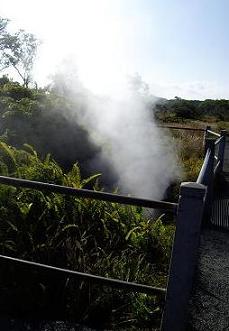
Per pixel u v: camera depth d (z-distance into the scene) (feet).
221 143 25.32
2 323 8.93
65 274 8.64
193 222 7.51
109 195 7.72
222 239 15.55
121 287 8.41
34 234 11.63
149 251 12.94
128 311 9.70
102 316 9.52
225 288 11.51
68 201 13.20
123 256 11.42
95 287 9.97
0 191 12.16
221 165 26.35
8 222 11.23
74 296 9.77
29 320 9.14
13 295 9.93
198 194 7.38
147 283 10.77
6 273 10.41
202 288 11.40
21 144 21.58
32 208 12.33
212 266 12.96
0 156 16.31
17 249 11.09
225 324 9.73
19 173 14.66
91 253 11.87
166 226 16.52
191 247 7.62
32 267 8.79
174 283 7.88
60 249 11.34
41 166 15.52
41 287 10.05
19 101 23.86
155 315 9.50
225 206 19.77
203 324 9.66
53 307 9.70
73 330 8.89
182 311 8.01
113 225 13.32
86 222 13.00
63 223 12.43
